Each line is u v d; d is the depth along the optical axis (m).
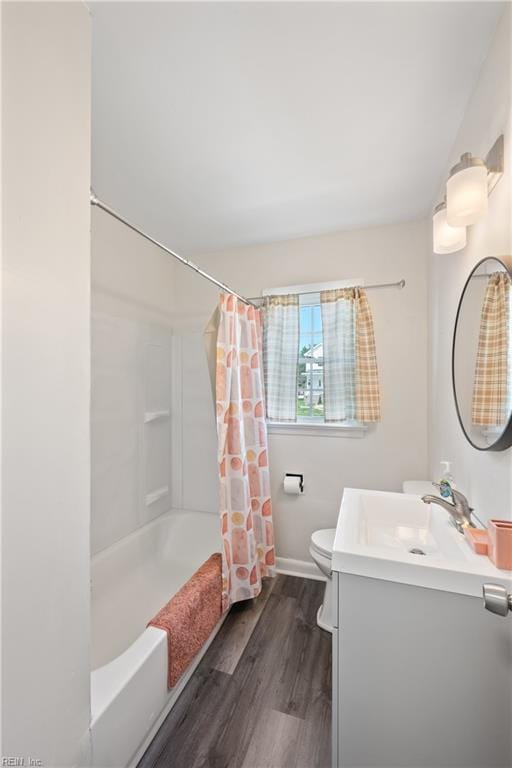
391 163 1.55
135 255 2.21
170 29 0.94
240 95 1.17
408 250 2.09
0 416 0.58
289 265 2.36
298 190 1.76
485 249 1.08
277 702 1.33
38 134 0.65
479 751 0.87
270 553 2.12
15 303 0.61
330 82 1.12
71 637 0.73
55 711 0.69
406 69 1.07
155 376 2.42
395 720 0.94
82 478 0.76
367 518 1.49
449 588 0.89
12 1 0.60
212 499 2.52
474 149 1.15
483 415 1.08
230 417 1.85
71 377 0.73
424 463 2.06
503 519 0.97
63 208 0.71
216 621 1.62
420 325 2.06
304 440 2.31
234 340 1.88
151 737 1.19
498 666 0.86
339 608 0.99
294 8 0.89
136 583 2.02
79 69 0.76
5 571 0.59
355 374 2.14
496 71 0.96
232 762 1.12
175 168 1.57
